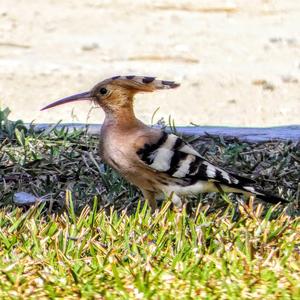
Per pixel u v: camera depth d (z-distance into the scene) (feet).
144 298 29.35
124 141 34.76
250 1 89.25
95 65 71.00
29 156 42.37
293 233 33.37
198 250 32.12
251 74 69.36
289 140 44.91
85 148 43.88
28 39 77.71
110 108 35.12
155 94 64.13
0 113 47.09
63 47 75.77
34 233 32.71
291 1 89.97
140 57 73.46
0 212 35.17
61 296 29.63
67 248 32.30
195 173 34.55
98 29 80.79
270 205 37.86
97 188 39.83
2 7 85.97
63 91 64.23
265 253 32.32
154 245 32.30
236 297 29.37
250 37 79.15
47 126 46.83
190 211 37.09
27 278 30.53
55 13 84.74
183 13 85.87
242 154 43.21
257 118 59.06
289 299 29.35
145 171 34.73
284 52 75.56
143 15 84.89
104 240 33.06
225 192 35.45
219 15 85.40
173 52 74.90
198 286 30.01
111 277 30.60
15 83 65.72
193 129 46.93
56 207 38.14
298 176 41.01
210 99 63.36
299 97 64.23
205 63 72.38
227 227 33.71
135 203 38.27
